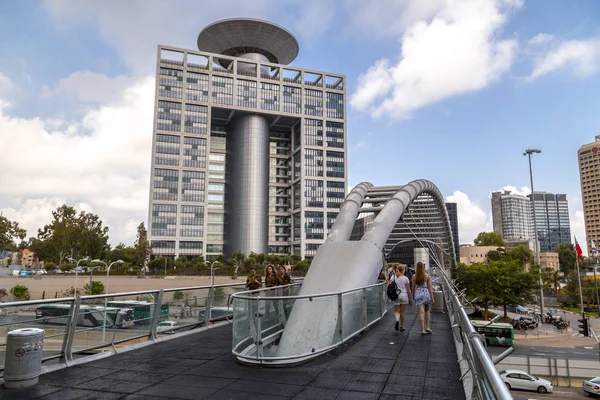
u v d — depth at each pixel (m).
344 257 14.61
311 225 122.50
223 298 13.20
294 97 127.75
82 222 98.56
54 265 88.50
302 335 7.71
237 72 125.94
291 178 133.12
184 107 116.69
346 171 129.50
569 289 86.81
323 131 129.00
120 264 92.75
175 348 9.00
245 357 7.44
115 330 8.73
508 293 50.00
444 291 15.90
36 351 6.37
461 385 6.13
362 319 10.30
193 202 113.62
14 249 117.81
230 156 128.75
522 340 44.00
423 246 44.69
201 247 112.69
